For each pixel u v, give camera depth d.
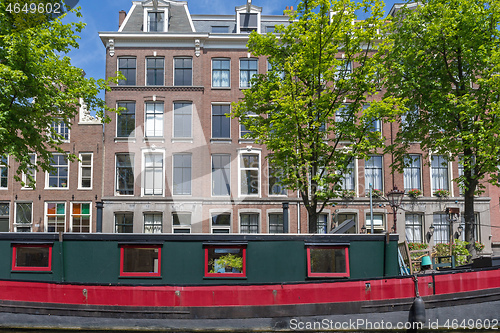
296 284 10.61
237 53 25.66
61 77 15.26
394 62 16.22
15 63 13.77
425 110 16.61
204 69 25.50
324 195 14.09
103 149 24.58
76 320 10.64
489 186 25.17
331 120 15.25
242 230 24.20
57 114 15.88
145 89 24.75
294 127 14.31
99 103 16.45
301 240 10.90
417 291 10.48
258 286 10.58
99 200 24.12
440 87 15.92
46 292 10.71
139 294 10.62
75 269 10.86
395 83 16.44
